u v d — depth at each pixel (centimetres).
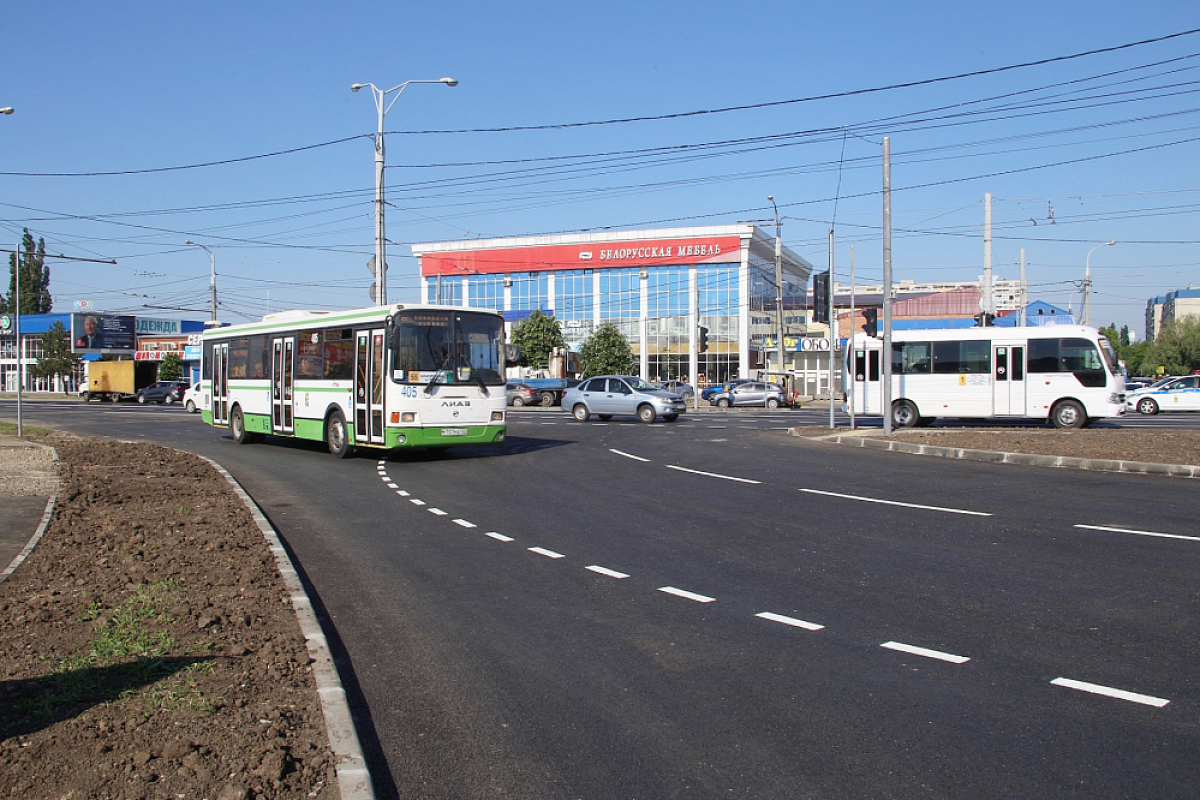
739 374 7512
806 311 9550
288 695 485
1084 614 643
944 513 1104
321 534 1042
